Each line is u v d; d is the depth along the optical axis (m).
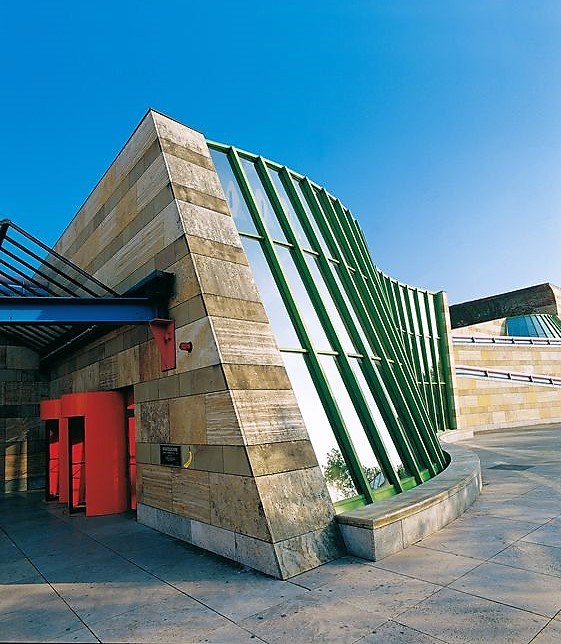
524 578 5.48
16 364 14.88
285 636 4.37
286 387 7.58
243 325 7.66
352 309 11.67
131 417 10.42
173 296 8.17
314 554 6.23
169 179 8.38
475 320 61.28
